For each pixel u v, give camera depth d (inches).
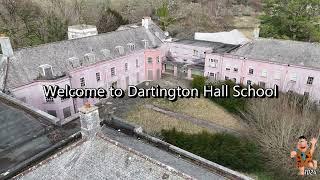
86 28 2194.9
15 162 756.0
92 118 657.6
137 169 586.2
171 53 2333.9
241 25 3292.3
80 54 1701.5
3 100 1077.8
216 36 2423.7
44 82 1456.7
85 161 640.4
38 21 2498.8
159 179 554.9
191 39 2504.9
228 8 3683.6
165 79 2204.7
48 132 908.0
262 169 1177.4
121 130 911.7
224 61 1966.0
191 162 769.6
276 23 2338.8
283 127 1187.3
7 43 1417.3
